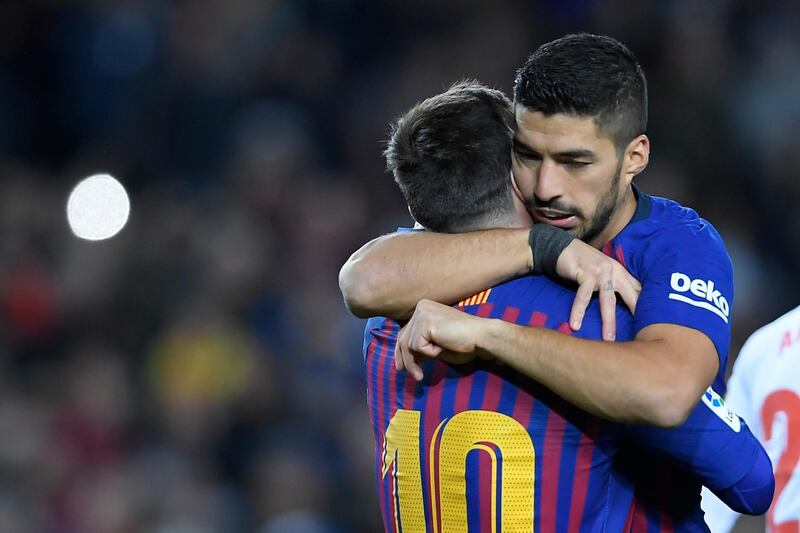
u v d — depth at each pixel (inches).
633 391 335.0
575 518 361.4
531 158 368.2
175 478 1050.1
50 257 1231.5
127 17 1412.4
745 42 1363.2
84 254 1218.0
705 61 1320.1
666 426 337.4
